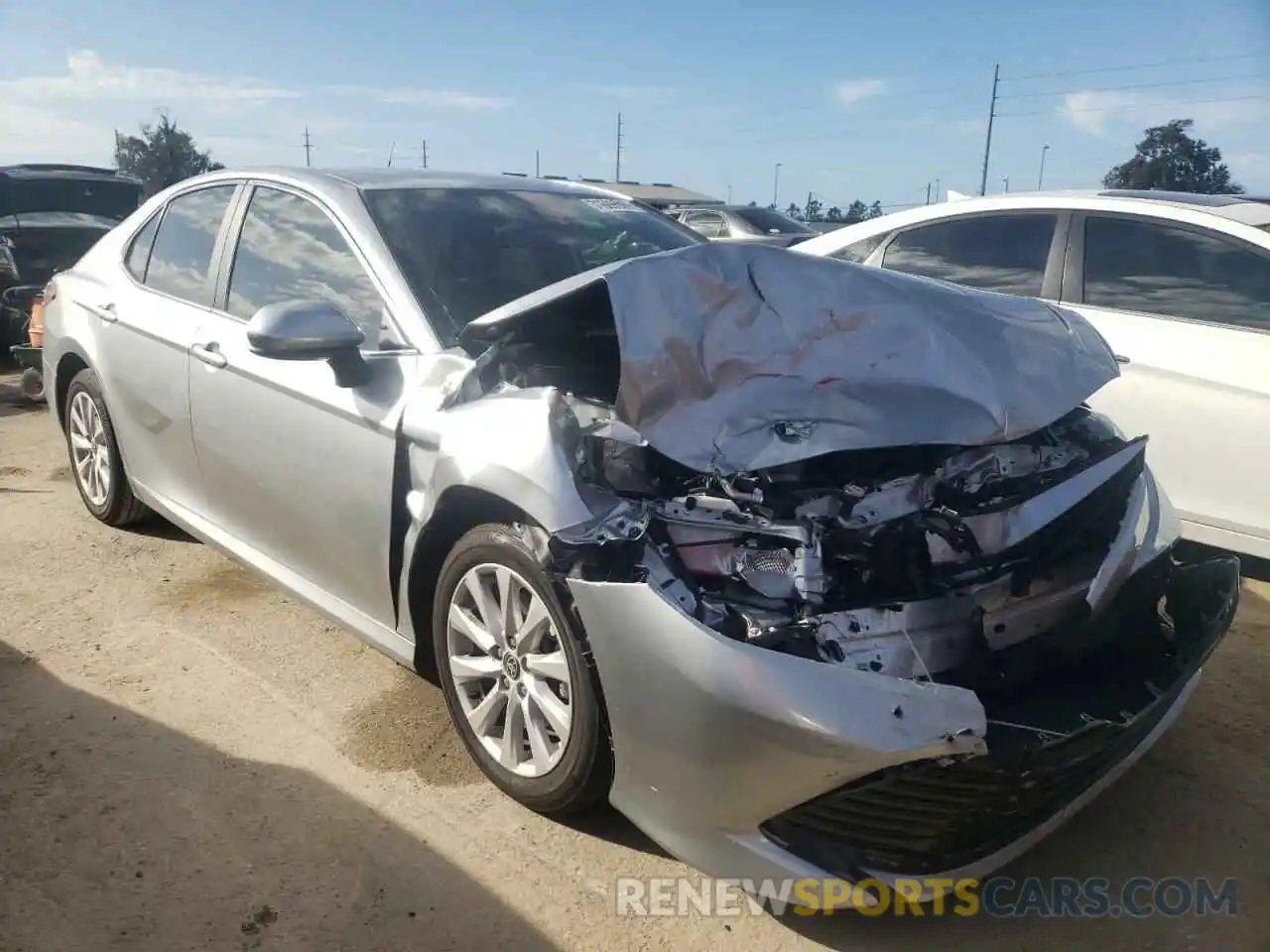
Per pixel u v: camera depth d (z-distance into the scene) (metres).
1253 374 4.28
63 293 4.90
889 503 2.45
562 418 2.57
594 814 2.82
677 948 2.38
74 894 2.51
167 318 4.07
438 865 2.63
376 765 3.06
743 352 2.61
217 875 2.59
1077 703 2.44
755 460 2.36
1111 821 2.84
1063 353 2.88
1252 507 4.29
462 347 2.96
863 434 2.41
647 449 2.45
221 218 4.05
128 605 4.14
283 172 3.88
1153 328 4.60
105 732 3.21
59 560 4.58
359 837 2.73
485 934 2.40
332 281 3.45
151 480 4.41
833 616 2.24
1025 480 2.62
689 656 2.20
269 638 3.87
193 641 3.84
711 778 2.23
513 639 2.74
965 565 2.46
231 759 3.08
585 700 2.50
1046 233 5.09
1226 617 2.73
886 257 5.64
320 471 3.26
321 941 2.38
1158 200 4.86
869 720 2.07
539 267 3.53
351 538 3.21
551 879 2.59
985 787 2.17
